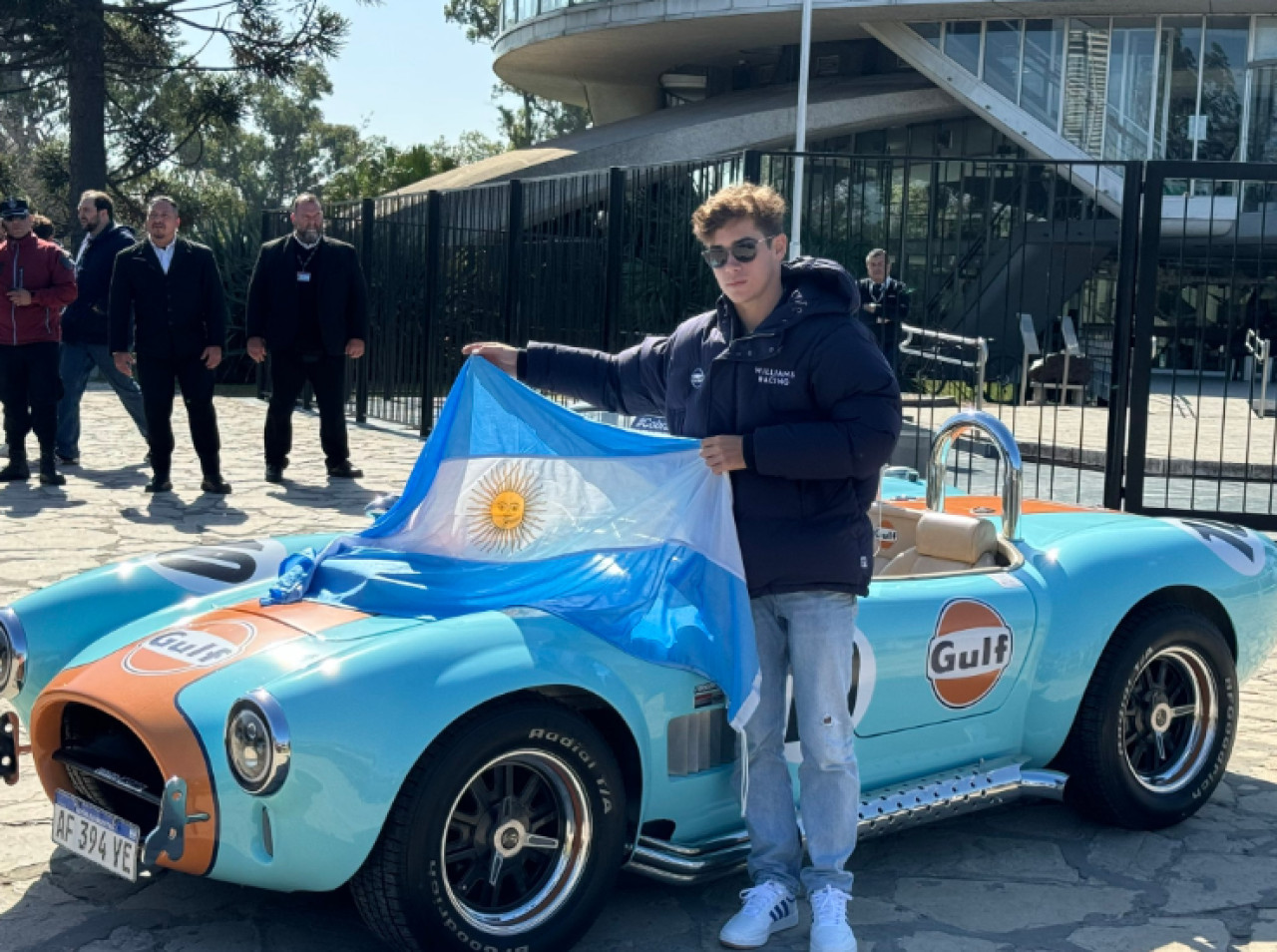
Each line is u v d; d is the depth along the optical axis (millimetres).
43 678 3758
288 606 3672
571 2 33969
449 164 36781
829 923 3385
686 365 3605
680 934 3564
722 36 33406
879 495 4707
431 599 3570
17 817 4191
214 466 9672
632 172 11562
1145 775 4426
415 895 3084
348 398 15508
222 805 3104
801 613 3404
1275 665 6430
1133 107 27547
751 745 3514
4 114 52406
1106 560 4320
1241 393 23422
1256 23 26875
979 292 10688
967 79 28594
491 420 3785
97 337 10664
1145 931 3652
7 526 8297
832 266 3383
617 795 3373
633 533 3543
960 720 4023
